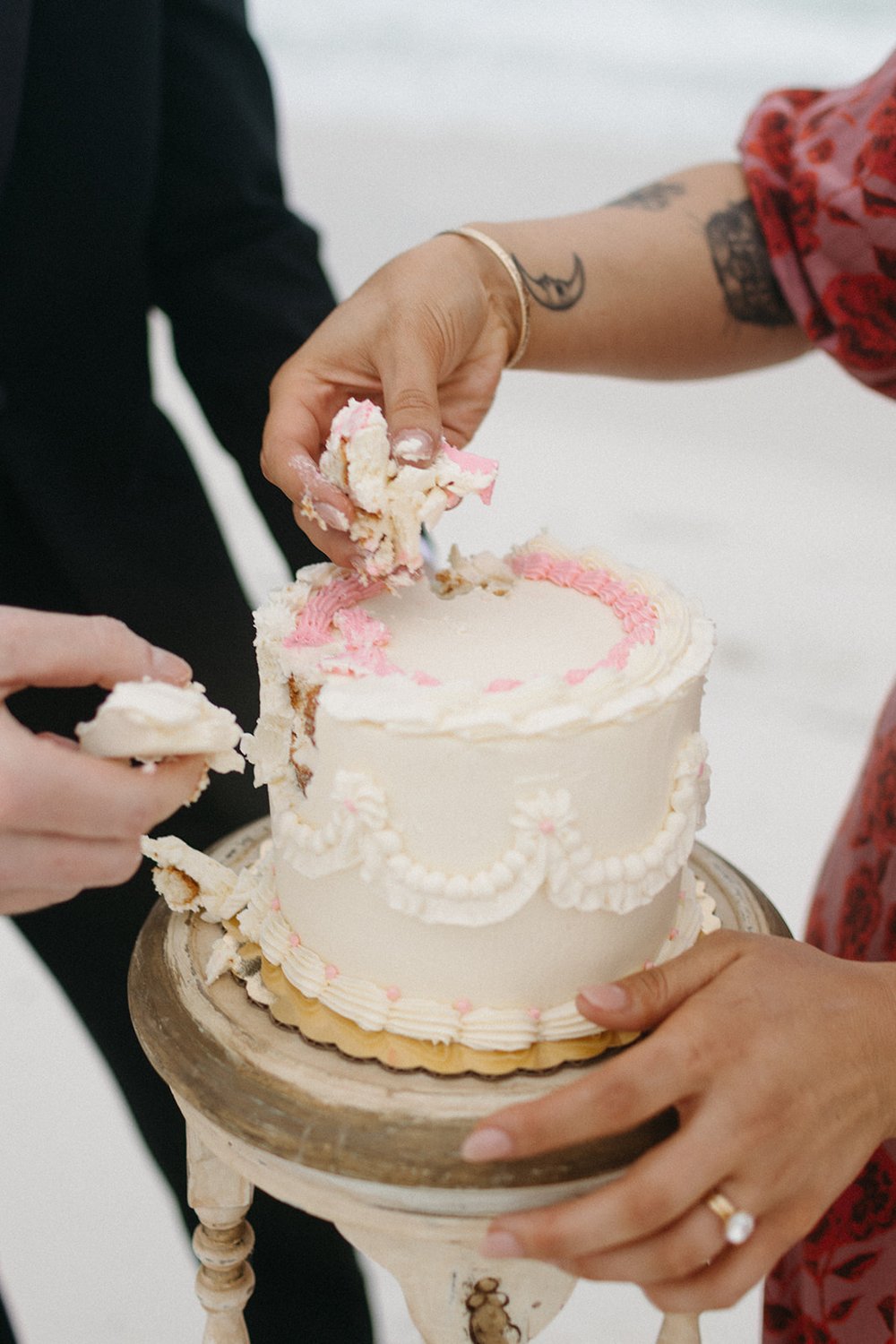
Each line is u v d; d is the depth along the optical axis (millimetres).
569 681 892
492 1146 728
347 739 852
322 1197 830
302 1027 910
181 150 1352
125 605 1378
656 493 4383
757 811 2793
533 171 7121
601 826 878
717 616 3570
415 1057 881
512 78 8742
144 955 1006
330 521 993
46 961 1484
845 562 3904
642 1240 750
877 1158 1107
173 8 1337
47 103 1202
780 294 1297
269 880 1026
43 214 1232
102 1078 2113
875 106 1169
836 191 1173
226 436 1448
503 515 4145
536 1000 903
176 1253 1785
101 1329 1653
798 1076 750
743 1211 739
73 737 1386
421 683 887
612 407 5211
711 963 817
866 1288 1136
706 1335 1680
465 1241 828
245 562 3629
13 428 1315
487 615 1029
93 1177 1912
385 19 9703
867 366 1236
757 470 4594
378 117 8062
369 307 1104
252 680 1477
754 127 1280
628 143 7527
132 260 1307
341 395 1132
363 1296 1509
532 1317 922
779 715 3145
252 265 1402
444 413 1219
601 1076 743
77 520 1353
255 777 979
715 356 1329
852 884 1211
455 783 838
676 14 9508
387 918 886
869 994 803
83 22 1199
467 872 863
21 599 1394
